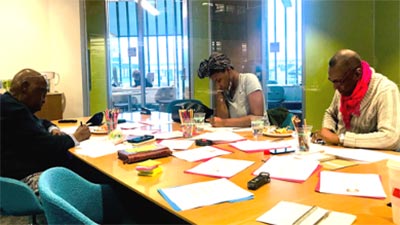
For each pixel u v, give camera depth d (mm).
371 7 5152
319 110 5512
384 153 1748
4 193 1769
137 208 1738
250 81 2857
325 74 5445
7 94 2211
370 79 2018
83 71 4902
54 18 4699
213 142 2143
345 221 973
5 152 2127
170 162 1716
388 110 1898
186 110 2473
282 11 5621
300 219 989
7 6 4379
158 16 5637
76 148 2168
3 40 4379
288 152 1813
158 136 2395
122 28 5395
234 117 2916
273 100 5789
